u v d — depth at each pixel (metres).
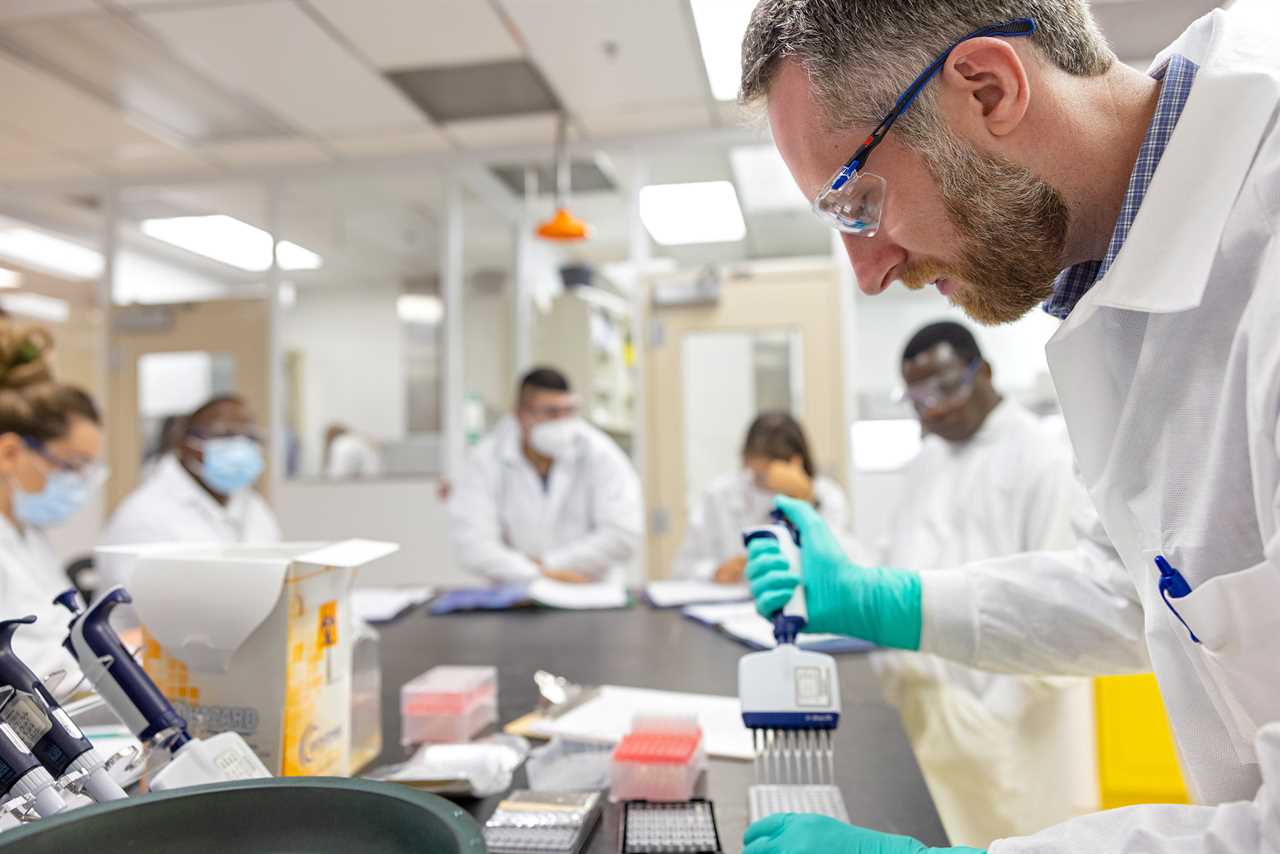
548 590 1.96
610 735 0.90
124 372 3.75
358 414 3.70
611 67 2.78
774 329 3.32
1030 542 1.51
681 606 1.82
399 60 2.73
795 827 0.59
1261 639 0.51
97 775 0.50
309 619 0.70
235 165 3.63
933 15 0.62
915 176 0.66
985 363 1.65
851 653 1.35
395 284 3.73
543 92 2.98
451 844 0.36
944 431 1.68
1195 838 0.46
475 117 3.18
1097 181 0.65
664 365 3.37
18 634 1.03
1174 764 1.50
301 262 3.78
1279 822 0.43
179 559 0.67
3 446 1.43
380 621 1.69
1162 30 2.51
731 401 3.34
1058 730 1.40
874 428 3.19
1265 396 0.47
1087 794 1.43
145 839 0.40
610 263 4.80
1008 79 0.61
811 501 2.13
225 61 2.72
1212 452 0.56
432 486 3.48
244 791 0.42
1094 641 0.86
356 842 0.41
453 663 1.32
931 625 0.89
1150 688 1.52
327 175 3.62
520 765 0.85
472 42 2.62
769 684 0.72
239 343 3.69
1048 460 1.53
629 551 2.39
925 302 3.19
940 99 0.63
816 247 3.81
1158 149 0.62
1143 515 0.63
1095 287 0.63
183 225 3.85
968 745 1.42
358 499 3.52
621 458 2.49
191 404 3.70
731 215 3.76
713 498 2.43
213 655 0.66
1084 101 0.64
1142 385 0.62
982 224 0.65
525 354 4.03
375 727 0.89
